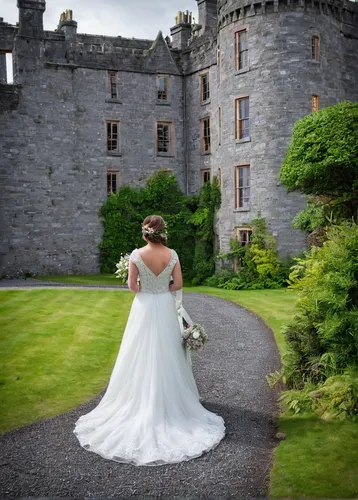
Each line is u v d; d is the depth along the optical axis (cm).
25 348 928
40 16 2586
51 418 616
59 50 2662
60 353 902
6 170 2556
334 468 494
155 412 547
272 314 1332
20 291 1677
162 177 2811
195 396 604
